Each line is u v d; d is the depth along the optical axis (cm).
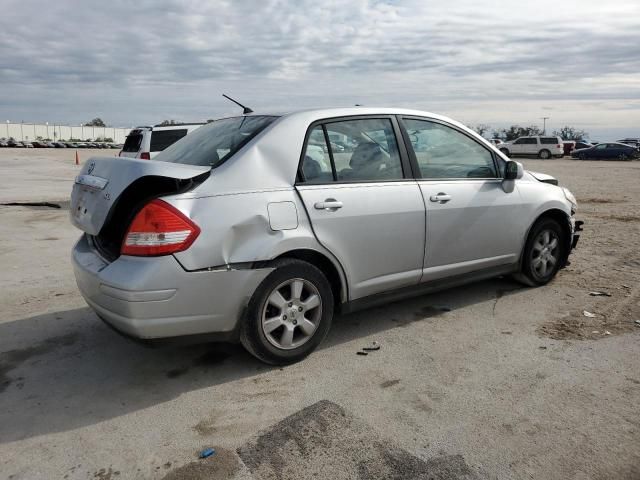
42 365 372
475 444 275
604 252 688
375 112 414
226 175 335
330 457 266
